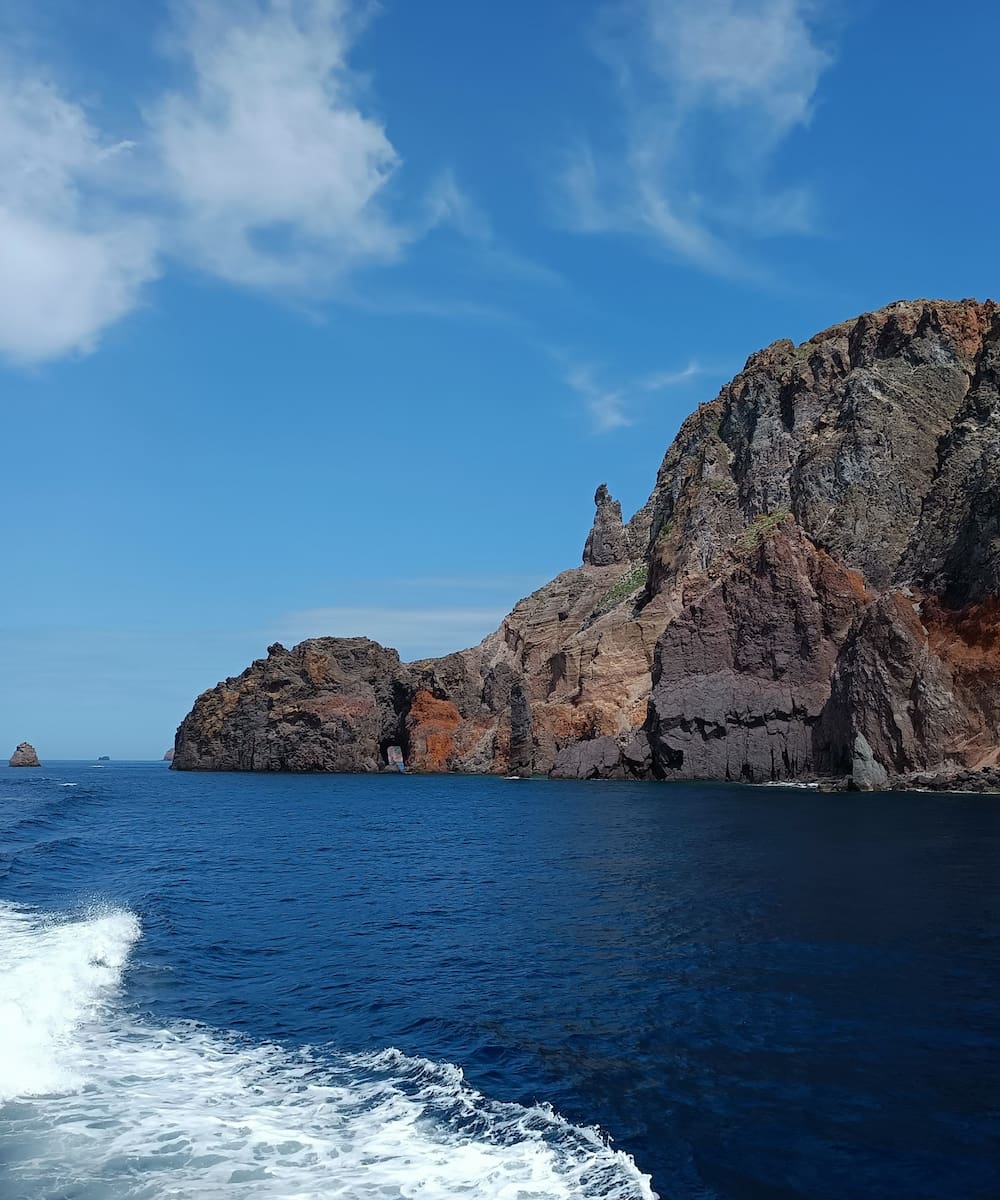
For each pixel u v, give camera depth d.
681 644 109.50
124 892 36.72
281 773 170.25
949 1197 11.81
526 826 62.09
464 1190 11.95
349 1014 19.86
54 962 22.98
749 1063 16.34
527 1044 17.67
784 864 38.81
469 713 168.38
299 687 175.00
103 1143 13.27
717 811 65.94
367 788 120.38
